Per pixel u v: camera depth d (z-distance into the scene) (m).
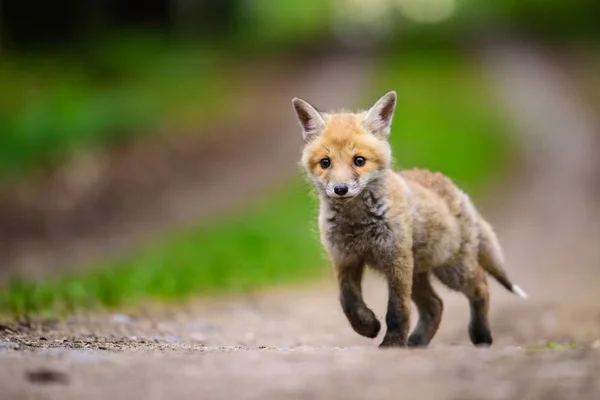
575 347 6.48
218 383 4.52
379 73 39.31
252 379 4.62
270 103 33.62
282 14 67.69
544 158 26.53
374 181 7.13
